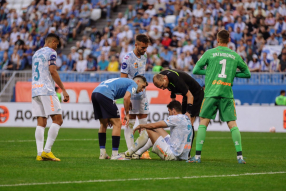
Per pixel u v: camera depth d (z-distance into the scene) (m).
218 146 27.77
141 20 59.94
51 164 17.53
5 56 62.44
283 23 53.72
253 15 54.66
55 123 18.95
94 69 55.00
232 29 54.34
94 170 16.05
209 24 55.47
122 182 13.70
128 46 55.75
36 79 19.05
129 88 19.53
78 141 30.19
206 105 18.95
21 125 48.53
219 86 18.83
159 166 17.39
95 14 64.38
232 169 16.80
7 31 67.12
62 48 62.50
